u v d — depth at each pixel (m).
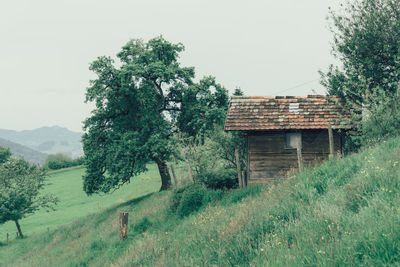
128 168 32.75
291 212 8.91
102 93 31.41
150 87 32.22
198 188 18.84
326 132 21.47
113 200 48.28
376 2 21.20
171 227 16.16
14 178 38.34
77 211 46.44
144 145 30.98
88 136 34.66
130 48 34.16
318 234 6.56
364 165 10.12
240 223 9.79
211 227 10.88
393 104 17.34
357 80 20.77
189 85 34.78
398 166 8.55
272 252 6.58
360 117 18.83
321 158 21.38
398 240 5.04
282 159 21.62
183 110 34.53
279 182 15.76
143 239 14.27
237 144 23.20
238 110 23.03
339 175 10.70
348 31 21.47
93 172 34.97
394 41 20.48
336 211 7.37
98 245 17.42
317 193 9.94
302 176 12.67
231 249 7.84
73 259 16.89
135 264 11.36
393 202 6.41
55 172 82.25
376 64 20.89
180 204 18.22
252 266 6.50
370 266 4.80
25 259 24.42
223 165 23.19
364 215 6.43
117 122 34.69
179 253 9.97
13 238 38.03
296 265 5.55
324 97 22.89
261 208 10.53
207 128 31.23
